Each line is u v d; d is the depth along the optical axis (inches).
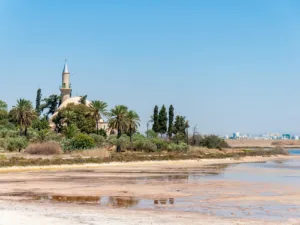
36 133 4409.5
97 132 4815.5
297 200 1157.1
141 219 836.6
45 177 1808.6
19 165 2294.5
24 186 1454.2
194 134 5255.9
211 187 1467.8
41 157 2851.9
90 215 871.1
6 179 1706.4
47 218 815.7
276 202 1117.7
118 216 868.6
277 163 3213.6
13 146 3457.2
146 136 5167.3
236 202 1114.7
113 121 4101.9
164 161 3080.7
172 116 5994.1
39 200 1127.0
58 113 5201.8
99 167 2490.2
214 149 4968.0
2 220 776.9
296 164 3070.9
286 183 1624.0
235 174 2078.0
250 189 1414.9
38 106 7130.9
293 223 827.4
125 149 3981.3
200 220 840.9
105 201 1120.8
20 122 4429.1
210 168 2536.9
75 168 2381.9
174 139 5270.7
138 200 1144.2
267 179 1800.0
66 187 1434.5
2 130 4367.6
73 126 4303.6
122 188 1417.3
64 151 3351.4
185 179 1777.8
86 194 1258.6
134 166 2628.0
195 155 3673.7
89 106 5201.8
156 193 1293.1
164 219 843.4
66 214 874.8
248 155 4352.9
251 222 829.2
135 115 4175.7
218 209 997.2
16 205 1000.2
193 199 1168.8
